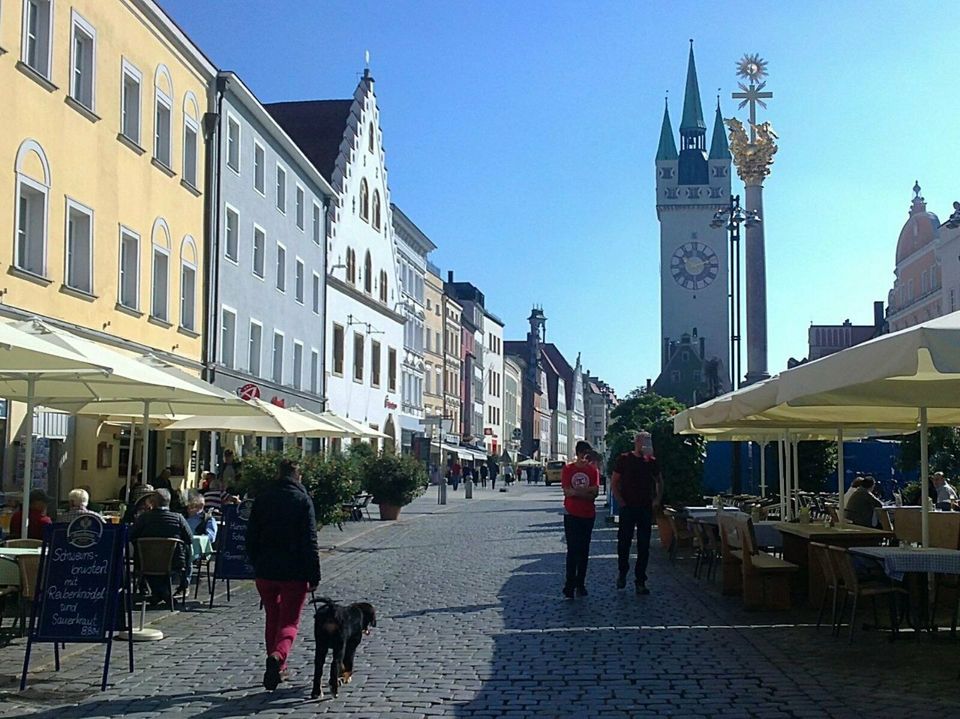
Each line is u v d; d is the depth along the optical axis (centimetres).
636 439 1497
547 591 1511
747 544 1309
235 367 3438
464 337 9144
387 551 2238
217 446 3359
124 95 2561
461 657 1005
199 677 923
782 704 802
